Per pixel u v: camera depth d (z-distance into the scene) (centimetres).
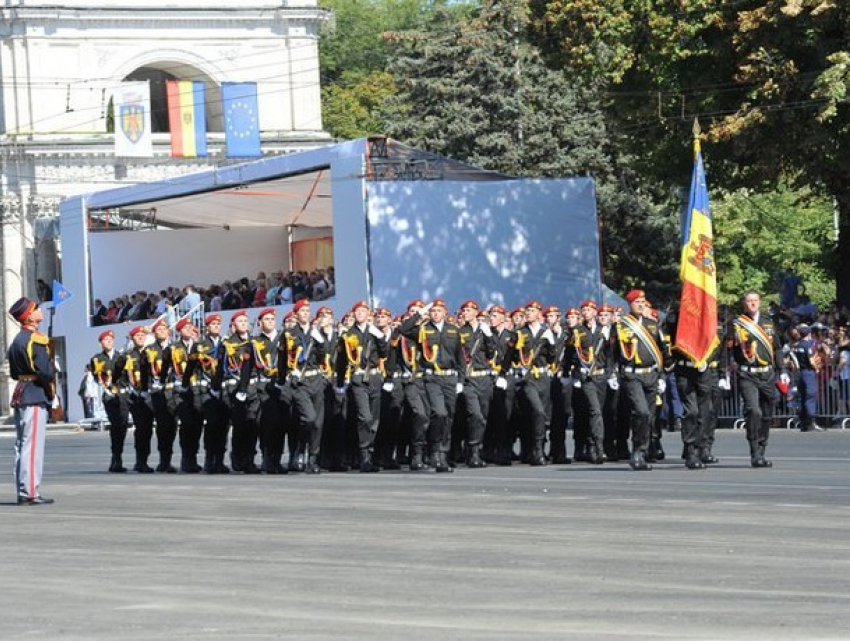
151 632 1495
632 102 5947
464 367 3653
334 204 5550
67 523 2494
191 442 4022
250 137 9769
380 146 5478
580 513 2414
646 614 1530
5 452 5669
